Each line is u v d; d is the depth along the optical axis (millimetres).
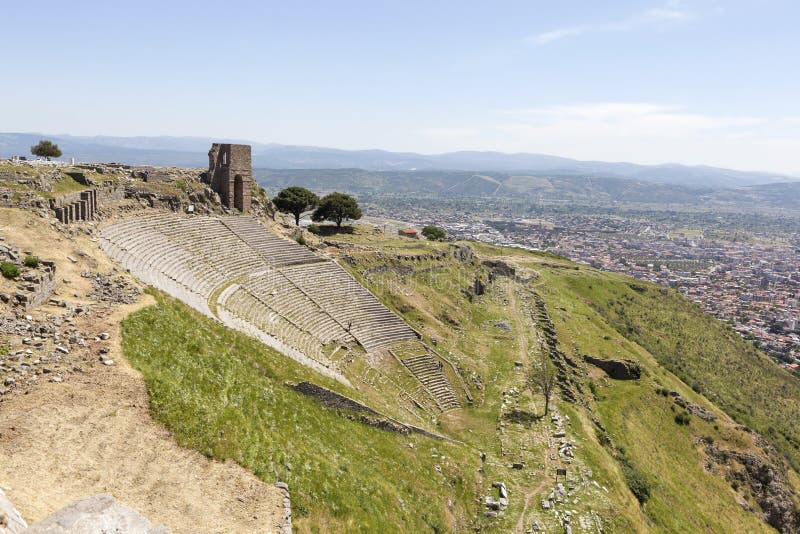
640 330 140625
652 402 88188
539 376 73500
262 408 37031
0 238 40562
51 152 107875
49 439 23797
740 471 79812
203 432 28922
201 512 23922
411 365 71062
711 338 150500
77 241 48406
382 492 36812
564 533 42750
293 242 89625
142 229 64438
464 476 48875
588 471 52906
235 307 58906
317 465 33562
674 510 59562
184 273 59625
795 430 112312
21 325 30688
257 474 28500
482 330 95000
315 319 70000
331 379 54281
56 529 14000
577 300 134500
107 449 24750
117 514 15195
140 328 36062
